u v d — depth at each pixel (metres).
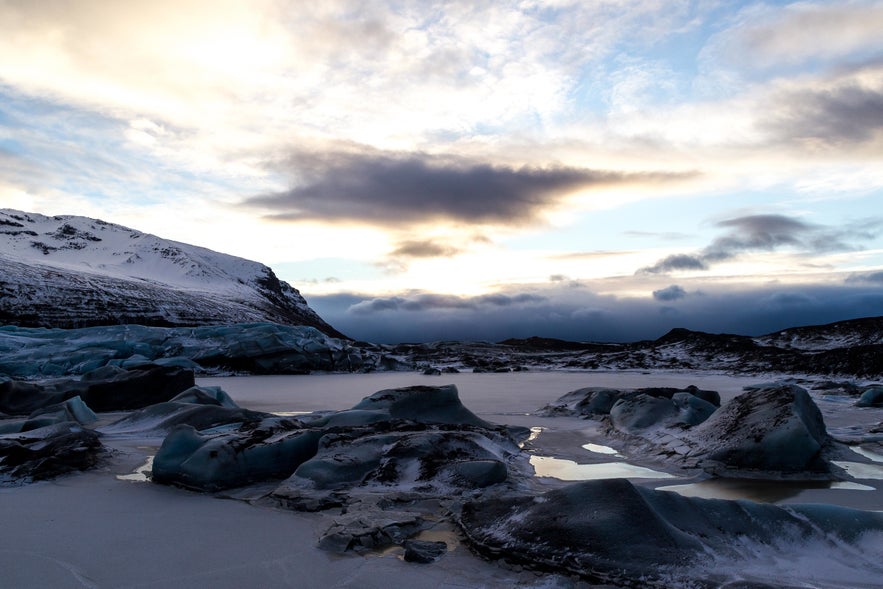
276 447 6.87
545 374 30.23
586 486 4.64
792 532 4.31
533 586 3.74
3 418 12.26
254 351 30.22
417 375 30.00
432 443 7.01
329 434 7.18
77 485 6.47
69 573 3.94
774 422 7.48
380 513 5.13
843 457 8.15
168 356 29.56
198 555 4.30
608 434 10.10
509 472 6.81
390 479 6.31
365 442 6.98
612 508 4.28
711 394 12.41
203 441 6.84
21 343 26.97
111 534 4.77
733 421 8.06
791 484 6.76
